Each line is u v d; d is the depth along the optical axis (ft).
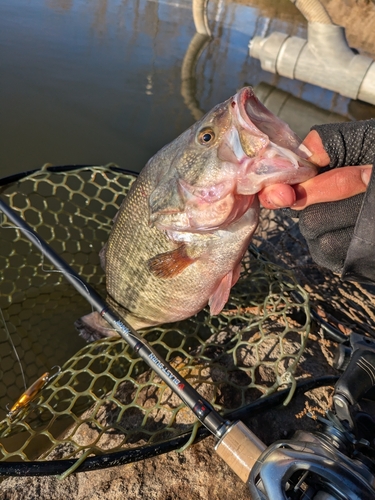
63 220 1.77
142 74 3.50
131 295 1.29
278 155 0.85
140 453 0.89
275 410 1.09
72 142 2.40
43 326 1.43
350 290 1.56
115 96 3.04
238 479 0.96
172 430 0.98
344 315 1.44
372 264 0.87
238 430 0.82
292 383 1.04
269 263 1.41
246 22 5.54
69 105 2.77
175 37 4.50
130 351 1.34
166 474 0.96
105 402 1.13
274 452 0.71
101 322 1.32
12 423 1.01
